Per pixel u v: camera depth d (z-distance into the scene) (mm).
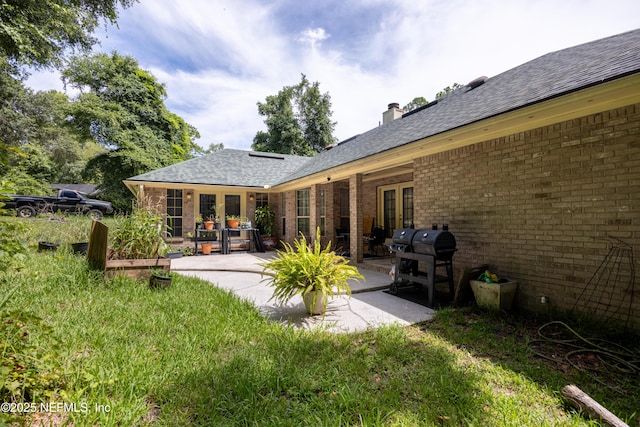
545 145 4016
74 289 4090
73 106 17422
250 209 12297
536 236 4102
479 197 4875
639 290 3160
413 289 5438
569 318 3699
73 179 29375
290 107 29109
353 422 1912
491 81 6441
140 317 3371
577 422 1902
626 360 2752
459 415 1977
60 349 2164
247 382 2225
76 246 6684
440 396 2174
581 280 3631
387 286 5578
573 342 3160
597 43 4918
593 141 3547
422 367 2615
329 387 2229
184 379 2240
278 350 2824
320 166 9789
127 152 18094
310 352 2816
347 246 10781
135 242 5422
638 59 2947
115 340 2762
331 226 10453
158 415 1914
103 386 2021
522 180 4281
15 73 12609
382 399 2115
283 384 2246
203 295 4566
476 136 4613
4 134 17047
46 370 1960
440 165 5590
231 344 2910
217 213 11570
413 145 5246
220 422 1847
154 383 2160
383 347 2977
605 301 3418
